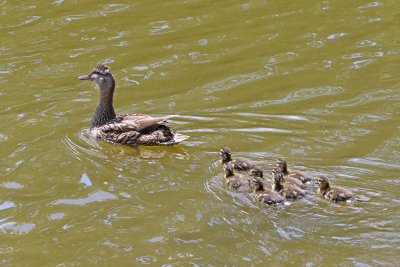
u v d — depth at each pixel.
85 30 20.48
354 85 16.42
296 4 22.16
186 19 21.19
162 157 13.16
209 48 19.00
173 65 18.06
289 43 19.08
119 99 16.14
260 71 17.50
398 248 9.45
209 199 11.16
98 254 9.58
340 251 9.41
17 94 16.48
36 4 22.91
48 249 9.80
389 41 18.80
